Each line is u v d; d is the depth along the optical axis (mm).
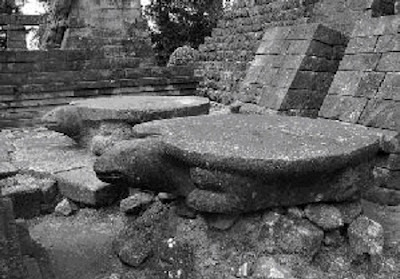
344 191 3193
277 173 2871
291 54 6289
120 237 3760
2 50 8688
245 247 3082
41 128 8172
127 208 4000
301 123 3906
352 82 4977
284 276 2855
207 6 18938
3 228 2857
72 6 11320
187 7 19016
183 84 10703
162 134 3457
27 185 4812
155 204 3736
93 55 9734
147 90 10172
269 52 6777
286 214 3168
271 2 9930
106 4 11555
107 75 9664
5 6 18453
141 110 5387
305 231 3084
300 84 6043
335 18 7504
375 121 4473
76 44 11359
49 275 3295
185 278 3102
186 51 12312
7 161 5582
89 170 5141
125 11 11742
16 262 2709
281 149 3012
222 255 3084
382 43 4895
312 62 6070
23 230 3484
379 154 4098
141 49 11797
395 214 3873
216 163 2936
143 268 3404
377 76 4742
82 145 6086
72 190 4809
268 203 3082
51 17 12164
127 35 11805
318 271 3021
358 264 3141
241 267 2961
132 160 3338
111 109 5477
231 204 3012
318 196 3146
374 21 5152
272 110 6059
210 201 3055
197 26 18875
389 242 3299
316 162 2898
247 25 10656
